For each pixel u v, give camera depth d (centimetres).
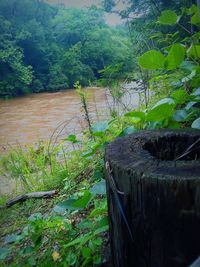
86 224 167
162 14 223
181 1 408
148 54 184
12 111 1338
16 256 184
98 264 153
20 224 244
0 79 2017
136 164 119
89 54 2277
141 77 375
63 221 196
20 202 294
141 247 119
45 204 277
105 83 443
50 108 1351
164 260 114
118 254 134
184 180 103
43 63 2392
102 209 162
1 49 2148
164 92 329
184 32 353
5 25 2352
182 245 109
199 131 148
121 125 292
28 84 2116
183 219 106
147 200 111
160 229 111
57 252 176
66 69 2320
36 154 433
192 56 214
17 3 2641
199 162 117
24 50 2398
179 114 189
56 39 2725
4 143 779
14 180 387
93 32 2450
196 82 217
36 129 923
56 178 334
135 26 560
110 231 140
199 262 81
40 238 178
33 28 2486
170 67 186
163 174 109
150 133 150
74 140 266
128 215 120
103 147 221
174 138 145
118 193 123
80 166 322
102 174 242
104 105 609
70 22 2734
